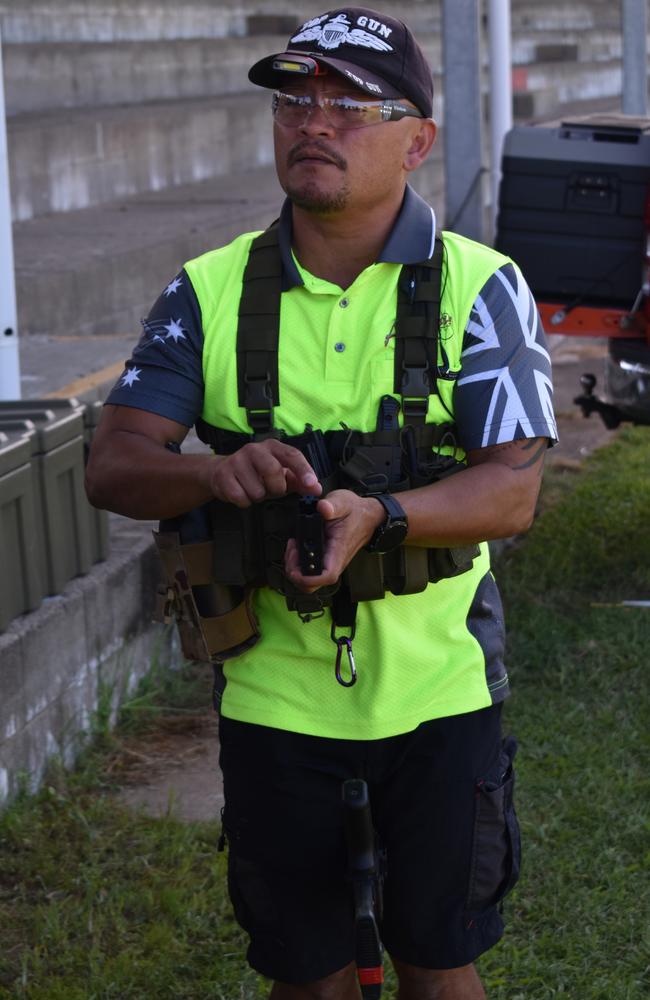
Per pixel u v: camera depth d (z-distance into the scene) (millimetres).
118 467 2818
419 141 2865
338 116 2721
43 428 5348
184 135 18750
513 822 3027
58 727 5367
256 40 23000
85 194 16531
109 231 14688
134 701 5898
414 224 2814
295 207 2832
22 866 4711
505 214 7465
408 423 2803
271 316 2844
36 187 15570
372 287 2814
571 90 30844
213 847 4887
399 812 2939
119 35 20641
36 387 9172
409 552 2795
